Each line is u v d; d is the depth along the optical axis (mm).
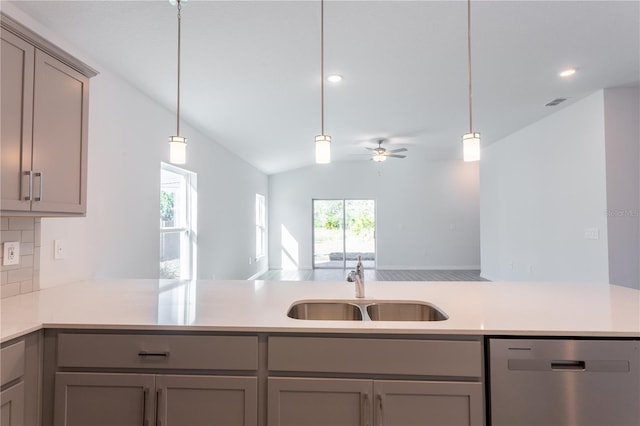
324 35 2443
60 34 2238
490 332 1286
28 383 1307
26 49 1587
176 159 1951
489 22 2346
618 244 3740
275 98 3697
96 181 2562
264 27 2311
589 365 1269
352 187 8719
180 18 2080
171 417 1340
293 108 4086
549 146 4738
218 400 1338
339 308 1796
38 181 1653
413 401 1299
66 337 1358
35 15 2027
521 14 2262
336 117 4547
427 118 4746
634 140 3711
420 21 2314
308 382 1315
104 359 1350
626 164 3723
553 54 2848
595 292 1944
